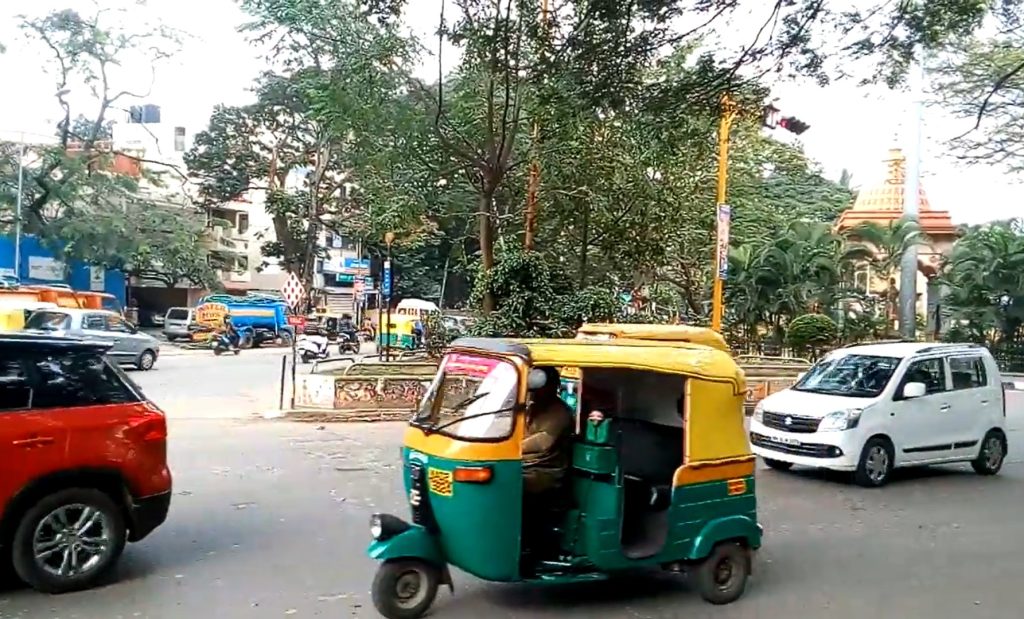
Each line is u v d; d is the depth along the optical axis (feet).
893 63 34.73
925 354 40.93
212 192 153.79
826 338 85.05
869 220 109.91
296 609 19.98
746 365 74.08
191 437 47.24
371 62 57.72
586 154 60.34
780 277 94.63
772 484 38.01
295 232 152.15
